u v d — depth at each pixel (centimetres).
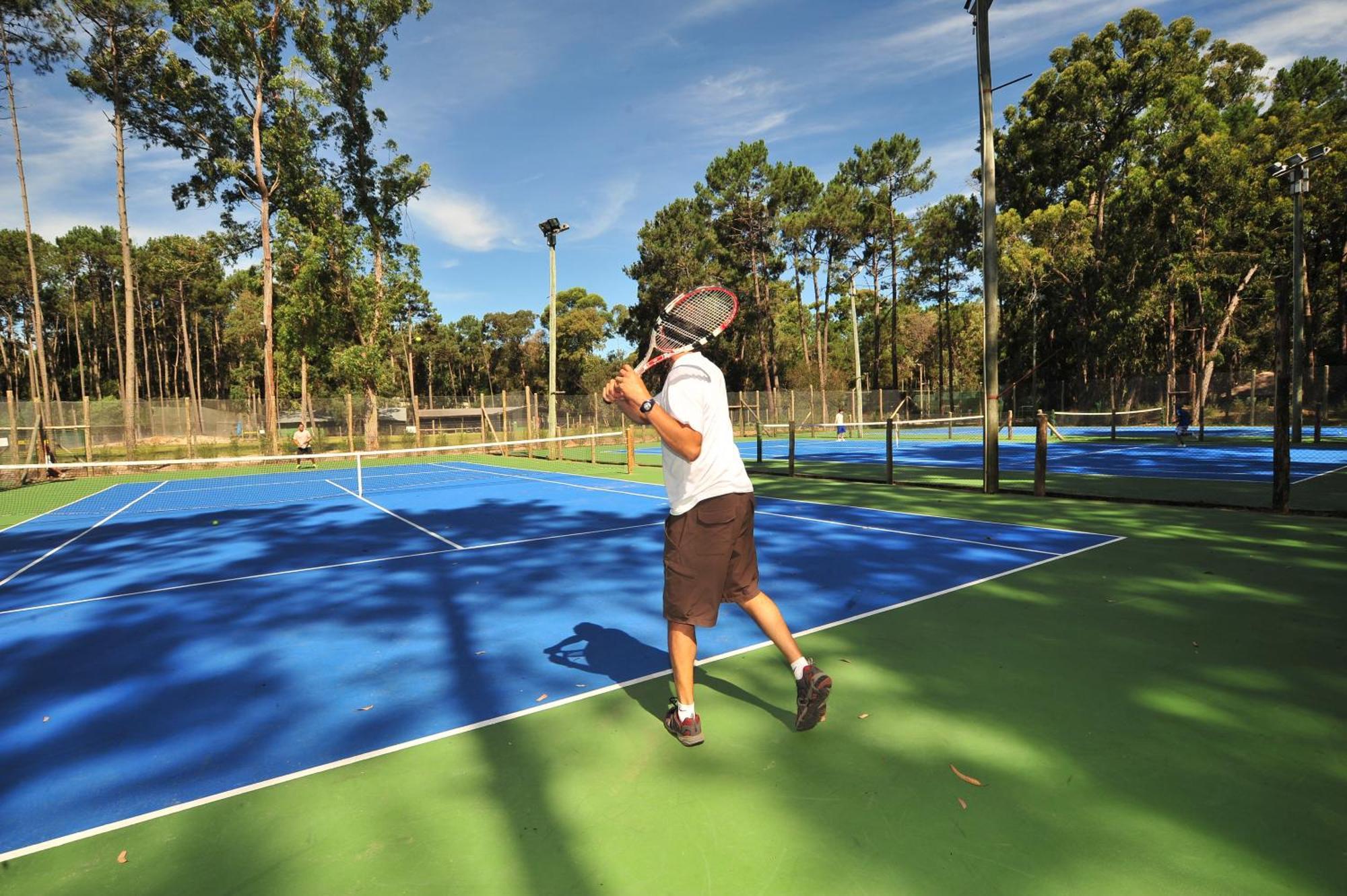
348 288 2962
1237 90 4053
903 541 709
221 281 7194
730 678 360
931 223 4878
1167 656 371
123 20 2339
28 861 224
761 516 898
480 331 9469
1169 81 3541
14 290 6475
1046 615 448
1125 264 3503
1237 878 198
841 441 3000
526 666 388
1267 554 603
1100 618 439
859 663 374
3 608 560
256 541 843
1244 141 3497
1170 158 3381
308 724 321
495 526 898
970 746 279
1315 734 282
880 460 1852
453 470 1931
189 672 396
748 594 291
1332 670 346
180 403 3378
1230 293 3516
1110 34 3700
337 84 3025
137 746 304
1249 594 484
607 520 921
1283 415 788
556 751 286
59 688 378
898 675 355
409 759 284
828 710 317
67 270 6712
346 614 504
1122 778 253
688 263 5003
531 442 2144
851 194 4947
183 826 241
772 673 366
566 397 3669
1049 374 4416
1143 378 3731
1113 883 197
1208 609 451
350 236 2930
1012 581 534
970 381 7294
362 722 321
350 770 277
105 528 1012
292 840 231
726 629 442
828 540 721
